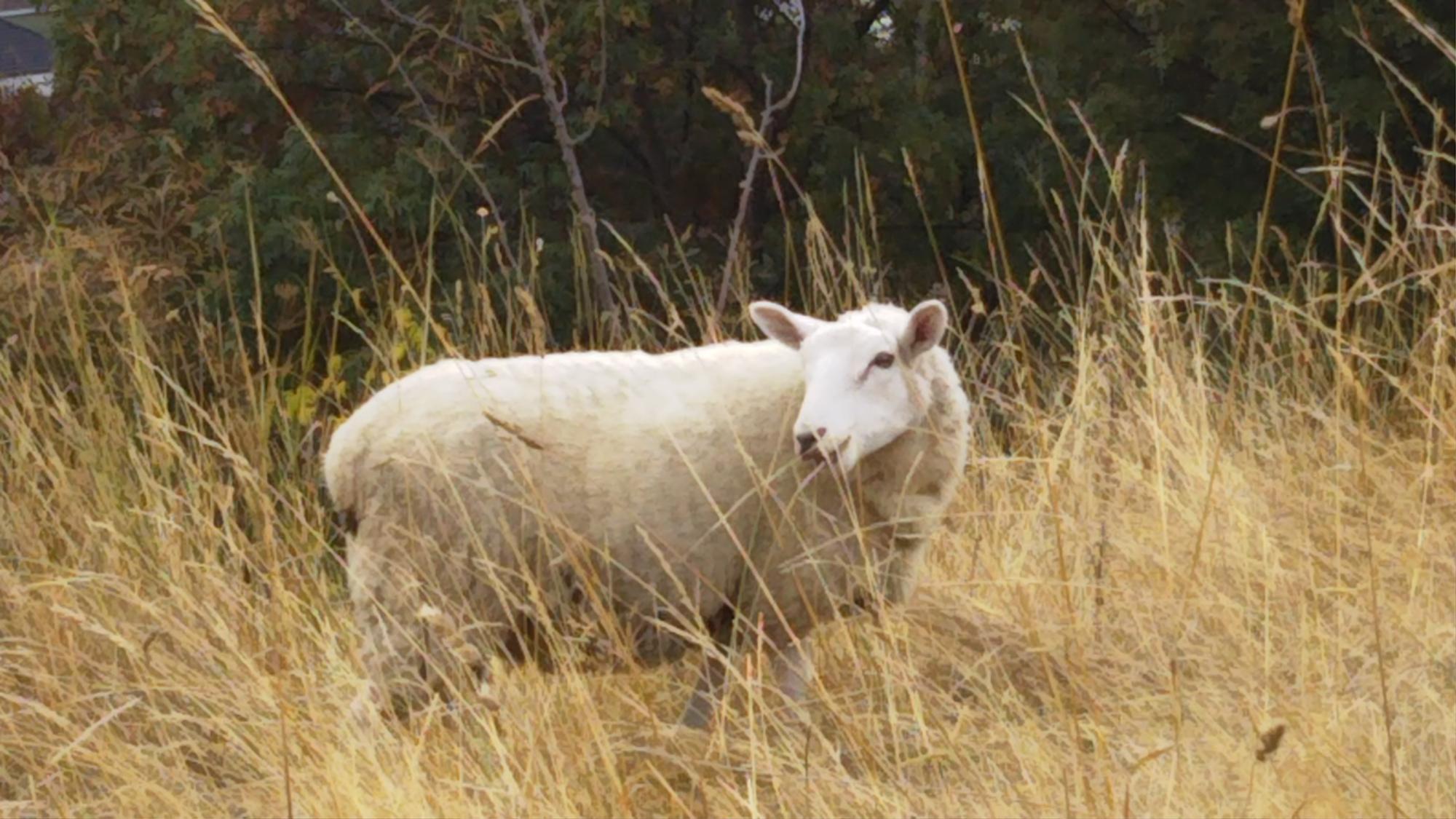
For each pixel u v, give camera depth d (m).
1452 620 11.27
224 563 13.68
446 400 11.23
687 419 11.36
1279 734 8.45
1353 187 13.45
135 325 15.09
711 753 10.95
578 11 34.38
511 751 10.15
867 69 40.16
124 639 11.39
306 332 15.77
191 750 11.83
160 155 35.84
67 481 14.06
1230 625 11.29
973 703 11.83
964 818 9.63
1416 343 14.84
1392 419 15.34
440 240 34.88
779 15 40.25
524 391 11.30
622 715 11.90
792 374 11.50
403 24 36.75
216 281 31.33
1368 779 9.15
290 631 11.52
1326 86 27.48
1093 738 10.20
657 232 35.97
